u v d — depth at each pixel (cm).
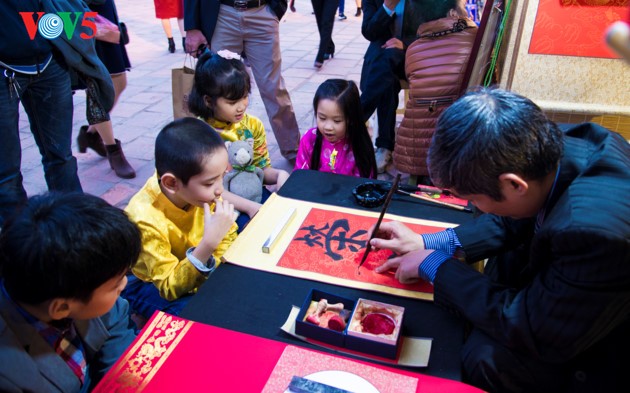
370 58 306
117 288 100
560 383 106
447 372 100
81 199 96
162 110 411
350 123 207
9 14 207
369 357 103
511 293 108
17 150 228
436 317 114
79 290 91
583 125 118
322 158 221
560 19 224
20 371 92
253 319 113
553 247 96
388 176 312
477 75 233
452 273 113
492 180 94
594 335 95
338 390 92
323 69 510
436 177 103
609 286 89
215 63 202
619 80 227
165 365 99
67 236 87
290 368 98
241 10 296
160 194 152
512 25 237
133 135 368
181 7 393
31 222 89
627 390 102
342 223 150
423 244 132
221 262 132
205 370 98
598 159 101
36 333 98
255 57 310
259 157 236
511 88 239
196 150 138
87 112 283
